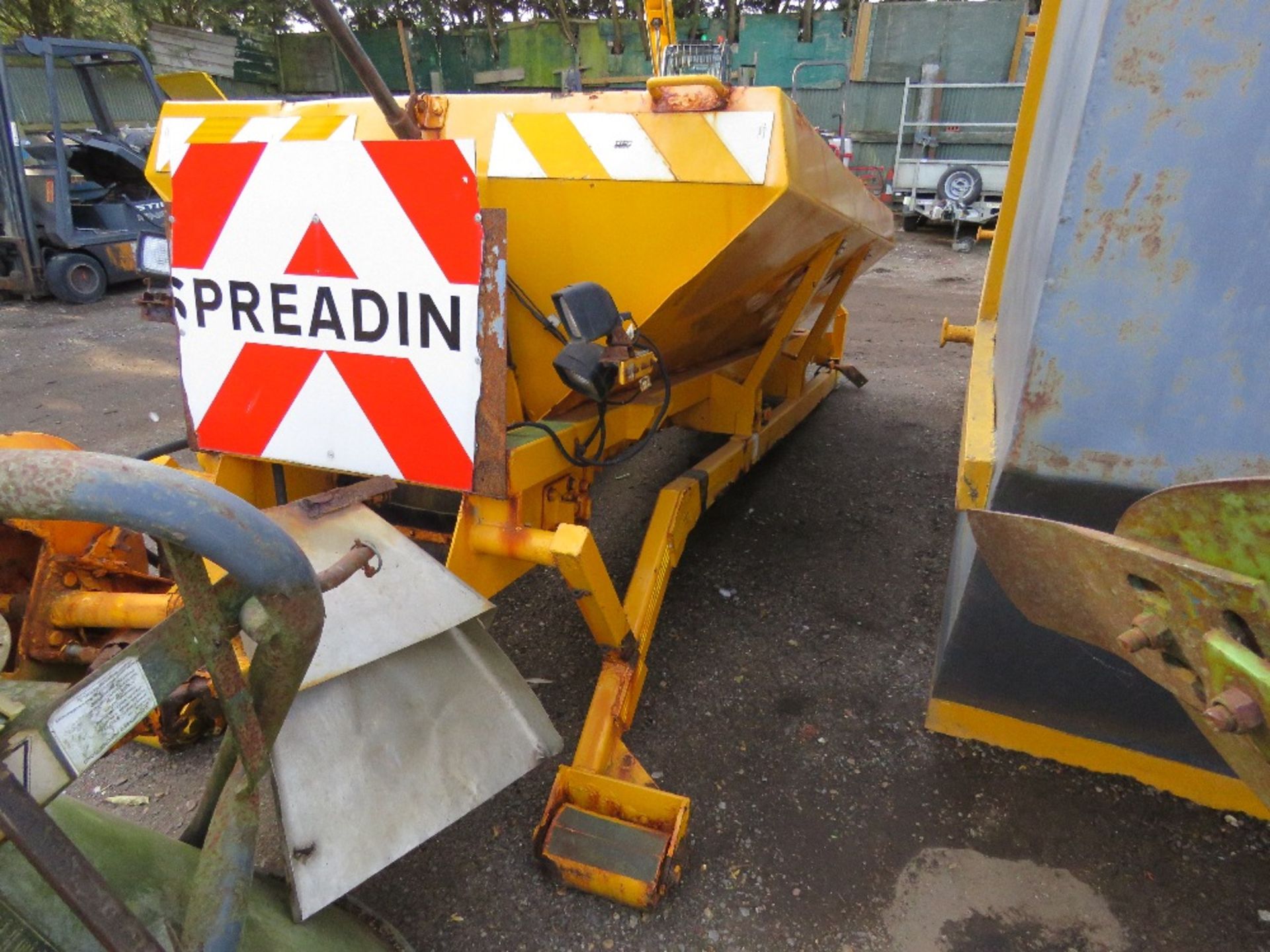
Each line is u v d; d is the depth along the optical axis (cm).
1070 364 136
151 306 247
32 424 513
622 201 203
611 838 190
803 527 391
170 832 209
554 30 1695
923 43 1325
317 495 182
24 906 101
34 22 1477
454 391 183
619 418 255
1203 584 85
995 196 1225
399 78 1772
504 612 312
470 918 187
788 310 304
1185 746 210
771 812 220
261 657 102
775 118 187
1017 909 193
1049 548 111
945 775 232
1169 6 113
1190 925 189
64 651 192
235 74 1711
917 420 543
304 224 186
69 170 903
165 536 83
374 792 151
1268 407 126
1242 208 118
